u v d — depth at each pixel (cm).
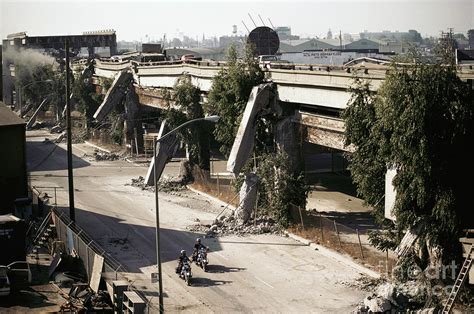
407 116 3578
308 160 8300
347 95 4656
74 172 7956
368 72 4550
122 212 5884
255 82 5609
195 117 6850
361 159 4225
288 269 4238
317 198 6269
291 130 5406
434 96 3559
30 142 10531
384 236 4131
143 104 8806
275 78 5472
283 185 5138
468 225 3681
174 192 6700
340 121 4841
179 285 4003
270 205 5250
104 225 5438
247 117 5456
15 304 3684
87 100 10775
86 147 9944
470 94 3650
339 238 4578
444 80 3588
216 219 5369
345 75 4572
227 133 5856
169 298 3784
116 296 3531
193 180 6962
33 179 7538
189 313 3556
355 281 3953
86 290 3831
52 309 3600
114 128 9494
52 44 14175
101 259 3784
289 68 5538
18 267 4175
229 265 4362
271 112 5553
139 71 8725
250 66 5659
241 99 5681
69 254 4403
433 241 3675
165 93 7294
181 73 7350
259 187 5347
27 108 13250
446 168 3597
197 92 6894
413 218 3738
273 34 9656
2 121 5212
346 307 3572
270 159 5312
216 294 3841
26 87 12862
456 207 3609
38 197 5650
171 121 6844
